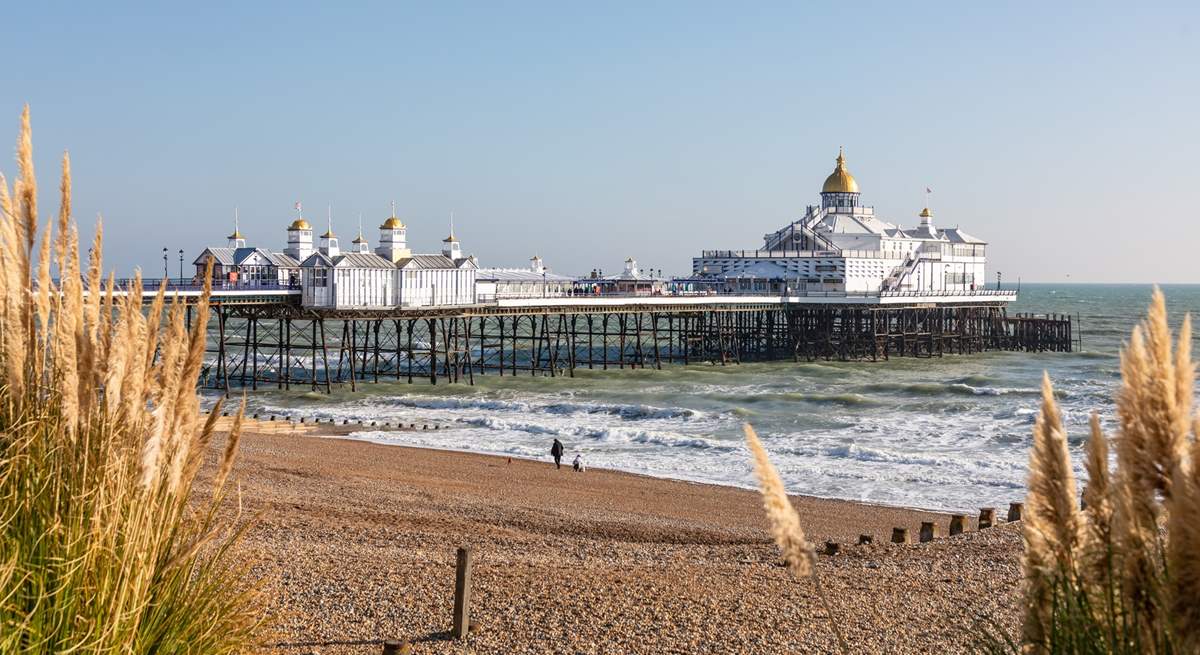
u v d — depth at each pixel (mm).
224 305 77438
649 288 113750
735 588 18141
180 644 6230
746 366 105188
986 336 126875
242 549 18719
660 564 21312
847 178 130875
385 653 13500
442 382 88188
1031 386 83625
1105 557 4523
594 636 15102
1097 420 4668
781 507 4000
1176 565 4016
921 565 20672
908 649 14664
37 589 5609
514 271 111062
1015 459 46188
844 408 70250
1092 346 135875
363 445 50438
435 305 86000
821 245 118062
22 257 6082
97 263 6113
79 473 5887
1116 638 4363
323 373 94938
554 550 24031
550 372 99438
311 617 15359
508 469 44000
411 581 17719
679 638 15094
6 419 6062
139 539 5883
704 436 56188
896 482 41156
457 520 29219
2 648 5312
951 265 127125
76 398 5938
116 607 5664
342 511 28734
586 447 52219
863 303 110938
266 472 37688
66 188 6070
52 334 6238
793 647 14773
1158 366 4285
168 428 6180
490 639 14852
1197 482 3963
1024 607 4816
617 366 107562
